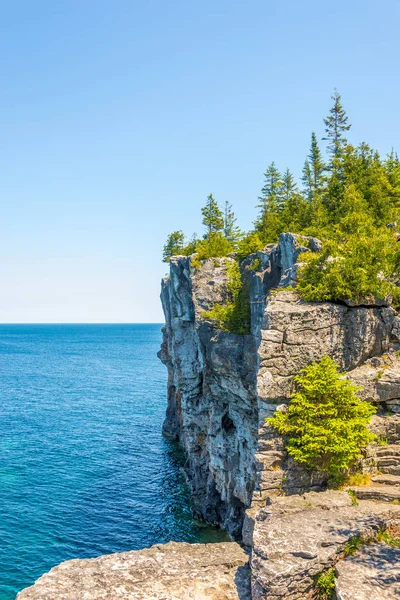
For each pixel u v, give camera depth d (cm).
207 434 5350
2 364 17888
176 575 2228
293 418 2716
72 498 5059
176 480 5772
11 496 5006
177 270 5694
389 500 2395
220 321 4619
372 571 1862
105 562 2341
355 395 2788
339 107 6469
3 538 4116
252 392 4050
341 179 5903
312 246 3512
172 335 6353
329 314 2878
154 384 13350
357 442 2659
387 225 4050
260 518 2327
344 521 2169
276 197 7356
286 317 2827
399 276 3180
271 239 5644
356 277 2944
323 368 2739
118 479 5709
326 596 1886
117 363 18950
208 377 4803
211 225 8056
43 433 7575
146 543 4206
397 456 2680
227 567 2330
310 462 2617
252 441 4084
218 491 4875
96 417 8900
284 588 1856
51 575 2222
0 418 8531
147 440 7456
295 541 2009
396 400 2794
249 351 4081
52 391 11775
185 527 4616
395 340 3003
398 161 6050
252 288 4275
